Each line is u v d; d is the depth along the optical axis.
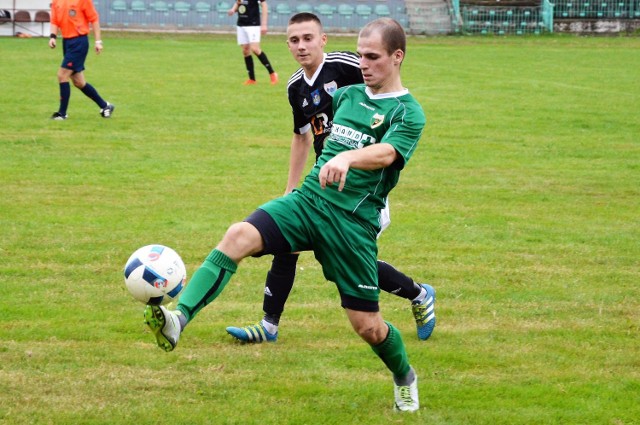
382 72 7.90
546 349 9.73
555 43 58.72
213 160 19.89
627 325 10.52
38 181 17.47
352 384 8.68
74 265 12.44
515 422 7.93
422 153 21.38
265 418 7.86
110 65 39.81
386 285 9.65
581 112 27.97
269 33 63.47
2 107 26.64
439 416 8.00
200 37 59.41
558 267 12.88
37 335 9.77
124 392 8.34
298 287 11.77
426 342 9.91
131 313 10.58
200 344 9.70
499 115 27.27
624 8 66.25
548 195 17.42
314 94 9.96
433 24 65.25
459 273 12.51
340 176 7.17
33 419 7.70
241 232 7.64
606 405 8.31
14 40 52.97
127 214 15.23
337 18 64.88
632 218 15.76
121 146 21.22
